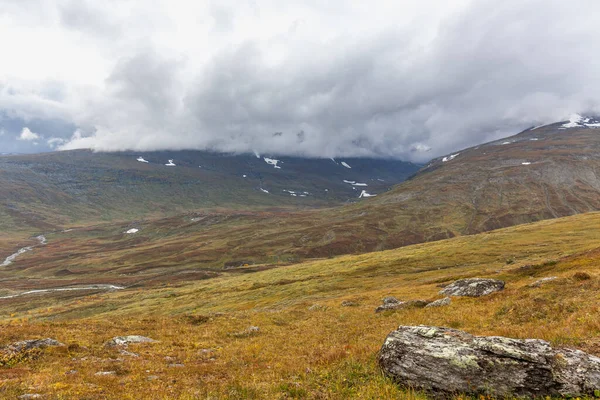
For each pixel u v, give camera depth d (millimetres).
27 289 179500
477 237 137250
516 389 10961
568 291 26250
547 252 91375
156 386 15117
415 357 13070
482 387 11203
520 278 51688
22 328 29562
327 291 83812
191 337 30125
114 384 15641
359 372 14320
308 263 148375
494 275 57469
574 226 127812
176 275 196875
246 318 41531
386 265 107250
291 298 81688
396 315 35219
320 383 13805
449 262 99688
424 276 83375
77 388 14469
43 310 113938
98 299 124812
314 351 21469
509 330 18953
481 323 24188
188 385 15430
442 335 13977
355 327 30922
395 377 12898
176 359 22016
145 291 133125
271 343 26656
